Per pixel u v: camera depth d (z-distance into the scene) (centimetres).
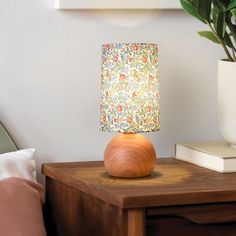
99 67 160
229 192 120
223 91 146
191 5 145
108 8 157
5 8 151
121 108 130
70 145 160
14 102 154
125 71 129
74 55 158
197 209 121
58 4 153
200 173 137
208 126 173
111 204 119
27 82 155
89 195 128
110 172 133
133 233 115
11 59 153
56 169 143
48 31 155
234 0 136
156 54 133
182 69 168
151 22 164
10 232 120
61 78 157
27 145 156
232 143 148
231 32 146
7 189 127
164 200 115
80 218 134
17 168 140
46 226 154
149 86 131
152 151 134
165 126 168
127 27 162
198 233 123
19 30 153
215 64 172
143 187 121
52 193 150
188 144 154
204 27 170
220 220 122
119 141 133
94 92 161
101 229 124
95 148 162
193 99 171
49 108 157
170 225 121
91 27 159
